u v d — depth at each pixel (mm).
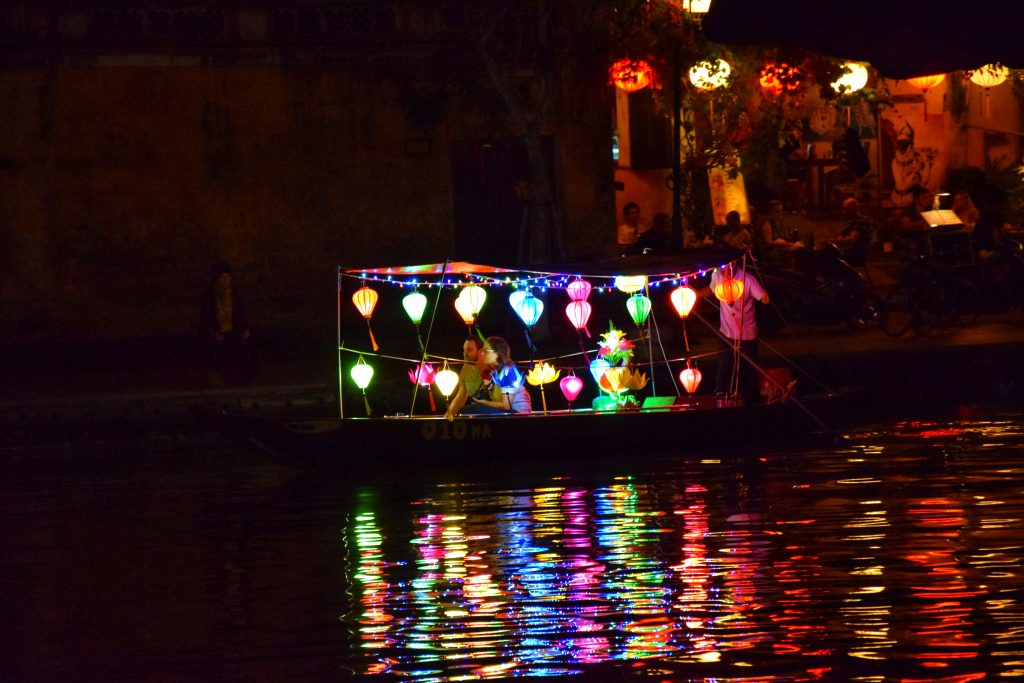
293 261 54375
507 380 33750
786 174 64875
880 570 21781
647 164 64125
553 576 22234
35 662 18938
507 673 17750
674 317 48219
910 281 49656
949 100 68250
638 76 50594
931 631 18766
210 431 38844
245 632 19891
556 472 31281
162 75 53250
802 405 34281
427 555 23984
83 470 33312
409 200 54844
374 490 30078
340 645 19125
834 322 51938
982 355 44875
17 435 39156
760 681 17172
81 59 52656
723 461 31766
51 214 52812
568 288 34750
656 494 28328
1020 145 66312
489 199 55500
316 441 31438
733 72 52438
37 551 25344
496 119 52062
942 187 67938
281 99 53969
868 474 29391
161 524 27266
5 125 52344
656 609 20188
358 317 54656
